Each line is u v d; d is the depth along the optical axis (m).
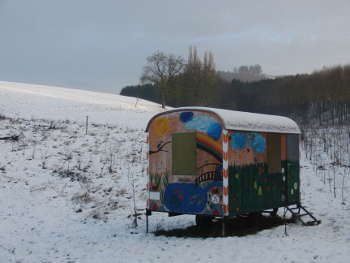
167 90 63.62
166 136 11.07
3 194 14.29
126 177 17.20
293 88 60.47
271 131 11.50
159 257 8.50
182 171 10.63
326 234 10.01
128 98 68.19
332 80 52.72
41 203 14.00
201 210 10.21
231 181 10.02
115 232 11.38
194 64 66.81
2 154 18.25
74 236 11.06
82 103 46.22
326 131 31.09
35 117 32.09
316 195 15.66
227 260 7.90
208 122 10.30
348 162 20.88
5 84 59.81
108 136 23.52
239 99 75.44
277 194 11.80
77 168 17.73
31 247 9.96
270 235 10.05
